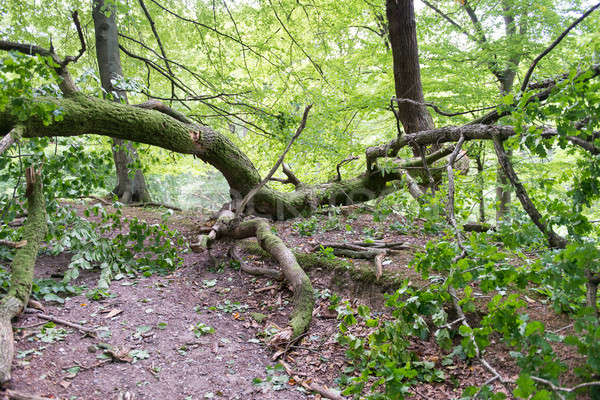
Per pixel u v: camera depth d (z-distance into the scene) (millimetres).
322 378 3088
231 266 5012
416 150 7559
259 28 8461
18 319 3254
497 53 8250
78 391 2615
